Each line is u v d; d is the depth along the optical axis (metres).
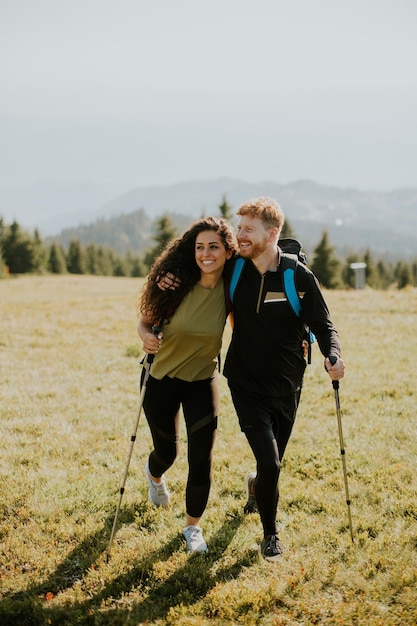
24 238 87.00
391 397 8.93
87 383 9.86
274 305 4.36
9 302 23.20
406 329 14.35
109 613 4.08
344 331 14.32
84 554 4.71
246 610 4.04
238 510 5.40
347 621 3.90
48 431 7.50
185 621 3.93
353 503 5.45
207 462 4.67
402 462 6.35
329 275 80.19
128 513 5.36
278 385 4.56
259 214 4.30
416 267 132.00
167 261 4.54
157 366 4.74
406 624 3.85
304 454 6.65
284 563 4.50
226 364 4.71
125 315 17.70
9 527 5.08
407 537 4.78
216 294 4.59
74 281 48.38
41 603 4.15
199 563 4.58
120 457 6.68
